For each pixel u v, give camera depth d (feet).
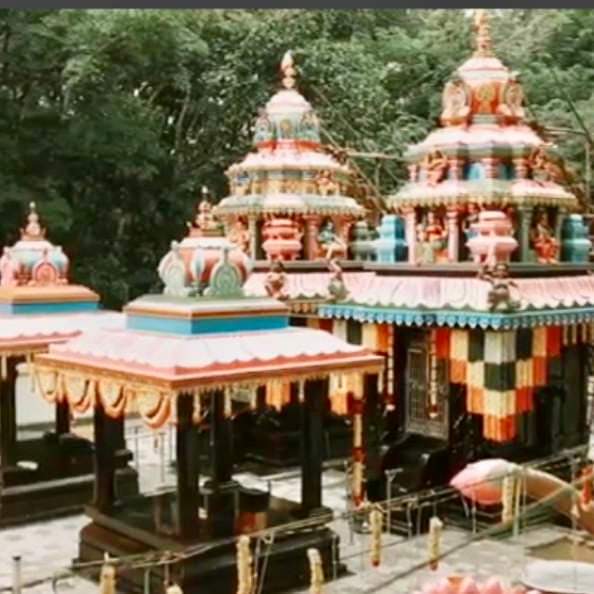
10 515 38.14
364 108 96.48
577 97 108.17
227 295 30.48
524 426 40.29
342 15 111.55
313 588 24.67
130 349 29.48
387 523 36.91
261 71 93.97
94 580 31.04
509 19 121.39
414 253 42.50
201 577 28.04
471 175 42.06
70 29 80.12
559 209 42.78
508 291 35.45
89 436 50.83
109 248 93.35
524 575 15.80
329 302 41.14
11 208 79.92
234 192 56.44
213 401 33.47
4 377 39.45
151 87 95.50
